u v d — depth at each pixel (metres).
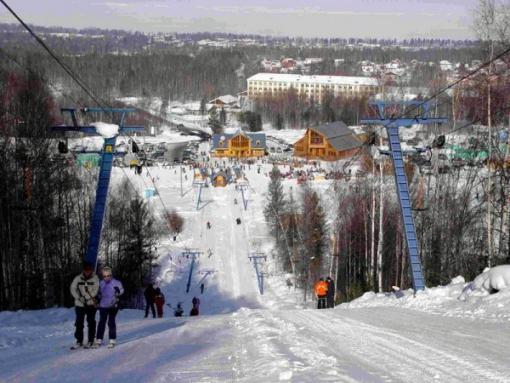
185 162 132.62
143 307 47.09
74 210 44.66
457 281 21.81
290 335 12.45
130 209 53.66
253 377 8.30
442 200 40.12
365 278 45.56
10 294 32.69
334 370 8.41
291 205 68.62
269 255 68.25
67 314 22.77
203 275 61.97
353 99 160.62
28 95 34.75
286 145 148.38
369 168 50.94
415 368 8.76
